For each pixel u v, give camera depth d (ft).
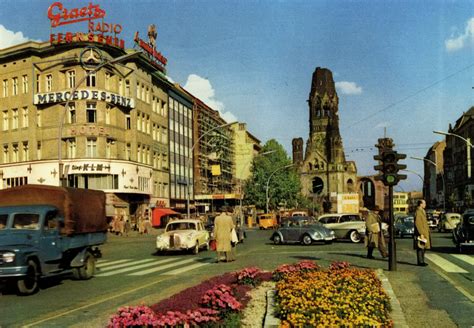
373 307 23.90
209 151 281.74
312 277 30.99
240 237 106.93
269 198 268.62
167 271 53.11
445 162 342.64
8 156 167.02
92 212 50.83
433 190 440.04
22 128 163.02
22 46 163.32
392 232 45.93
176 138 221.46
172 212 188.75
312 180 428.56
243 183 320.91
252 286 35.37
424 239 50.26
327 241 93.20
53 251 43.14
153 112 192.13
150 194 181.06
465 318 25.63
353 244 93.35
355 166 439.22
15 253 38.47
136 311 20.84
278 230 97.19
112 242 125.59
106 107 159.84
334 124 431.43
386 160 46.37
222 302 24.12
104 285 43.65
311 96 448.65
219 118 303.68
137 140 174.09
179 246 78.02
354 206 167.22
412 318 25.72
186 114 237.25
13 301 36.52
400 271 45.32
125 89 171.01
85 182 155.22
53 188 46.06
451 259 58.59
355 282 28.84
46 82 161.27
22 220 42.22
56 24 162.91
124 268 59.11
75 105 155.53
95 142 156.04
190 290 30.76
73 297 37.27
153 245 110.22
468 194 235.81
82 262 47.24
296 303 23.15
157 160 197.26
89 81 157.28
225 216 60.18
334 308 22.30
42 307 33.24
